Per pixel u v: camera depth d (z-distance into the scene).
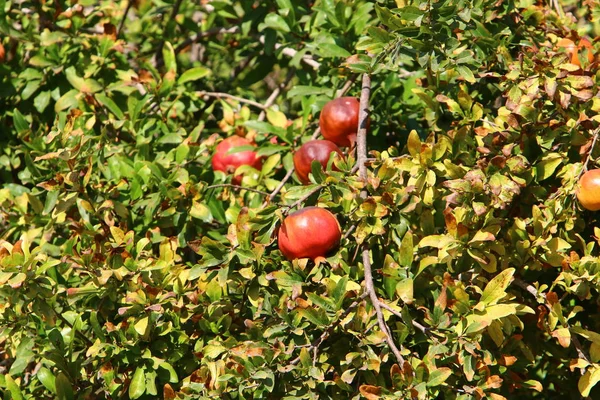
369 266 2.56
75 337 2.68
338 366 2.59
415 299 2.57
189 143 2.87
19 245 2.60
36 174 2.83
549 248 2.59
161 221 2.83
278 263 2.62
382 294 2.60
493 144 2.62
